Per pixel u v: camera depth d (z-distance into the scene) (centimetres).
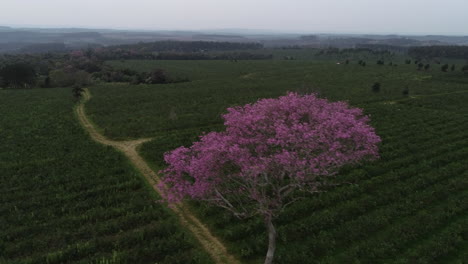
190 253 1656
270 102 1546
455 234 1775
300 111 1457
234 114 1525
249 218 1986
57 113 4969
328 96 6431
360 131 1321
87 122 4569
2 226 1888
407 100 6056
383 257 1617
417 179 2519
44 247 1723
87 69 11344
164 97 6656
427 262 1547
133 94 7088
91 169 2759
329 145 1287
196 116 4784
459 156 3025
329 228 1895
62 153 3119
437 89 7381
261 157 1295
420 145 3362
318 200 2144
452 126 4203
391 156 3022
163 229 1842
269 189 2214
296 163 1251
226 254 1689
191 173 1330
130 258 1616
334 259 1605
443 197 2252
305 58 18888
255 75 10794
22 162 2886
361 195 2311
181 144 3425
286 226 1867
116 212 2056
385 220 1903
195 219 2019
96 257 1631
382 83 8456
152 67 12938
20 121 4444
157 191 2400
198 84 8775
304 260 1573
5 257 1650
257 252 1675
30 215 2020
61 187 2394
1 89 8106
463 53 16512
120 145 3525
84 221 1980
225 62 15300
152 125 4234
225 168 1402
